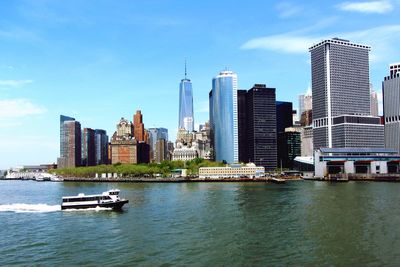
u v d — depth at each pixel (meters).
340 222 130.12
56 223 144.75
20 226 139.62
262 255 93.62
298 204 182.00
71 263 91.19
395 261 86.50
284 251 96.31
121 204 181.25
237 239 109.75
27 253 101.25
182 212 164.62
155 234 119.81
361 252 93.69
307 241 105.25
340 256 91.00
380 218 135.75
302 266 84.81
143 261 91.12
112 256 96.06
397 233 111.94
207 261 90.06
